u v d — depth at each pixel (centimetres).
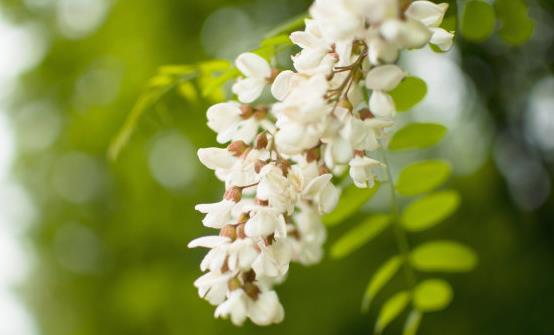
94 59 666
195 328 594
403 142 276
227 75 256
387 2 158
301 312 579
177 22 591
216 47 578
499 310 533
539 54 455
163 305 600
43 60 715
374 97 186
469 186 548
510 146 504
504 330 522
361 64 187
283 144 173
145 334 634
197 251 612
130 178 618
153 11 596
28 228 808
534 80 468
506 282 534
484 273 543
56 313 806
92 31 666
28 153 769
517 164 514
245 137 217
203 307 595
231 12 590
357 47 182
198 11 589
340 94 180
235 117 218
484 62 458
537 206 516
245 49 389
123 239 652
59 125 737
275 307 199
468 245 545
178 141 586
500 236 536
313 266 582
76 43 687
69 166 757
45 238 792
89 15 676
